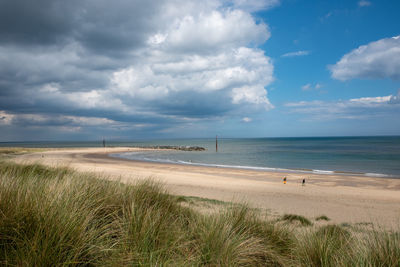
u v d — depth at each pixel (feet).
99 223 10.10
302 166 127.54
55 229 7.37
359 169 114.73
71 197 10.58
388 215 34.73
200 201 30.22
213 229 10.91
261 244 11.66
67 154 199.00
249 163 144.36
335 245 11.80
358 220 30.48
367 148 296.30
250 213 16.01
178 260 8.59
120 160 157.28
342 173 99.35
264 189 56.44
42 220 7.62
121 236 9.04
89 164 111.24
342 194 53.21
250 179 81.35
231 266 8.97
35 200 8.72
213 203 29.17
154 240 9.21
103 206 11.75
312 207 38.68
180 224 12.69
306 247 11.21
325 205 41.14
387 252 9.54
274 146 385.50
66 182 13.29
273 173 96.89
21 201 8.41
